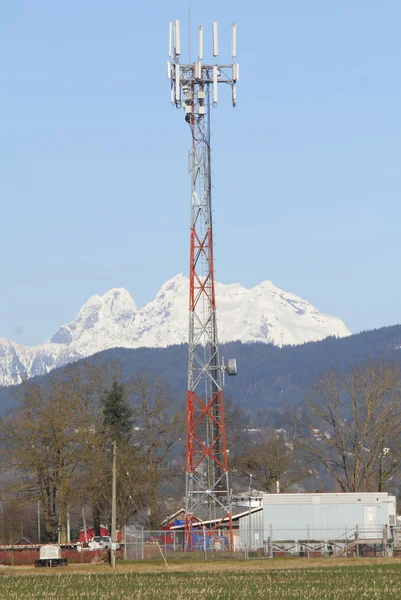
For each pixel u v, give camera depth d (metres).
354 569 108.38
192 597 77.62
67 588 87.69
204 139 141.00
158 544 133.00
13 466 149.88
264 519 140.38
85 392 166.00
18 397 159.00
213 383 139.75
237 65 141.25
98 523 161.75
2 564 126.00
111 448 161.12
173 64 141.25
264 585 88.06
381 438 163.62
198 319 139.25
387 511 141.50
